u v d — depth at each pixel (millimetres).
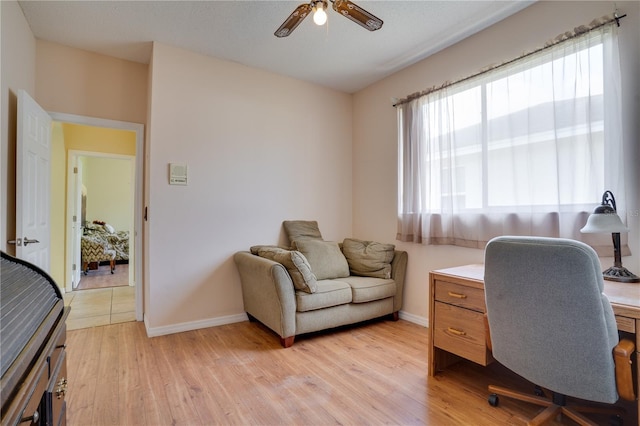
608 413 1664
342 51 3088
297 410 1793
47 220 2771
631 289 1660
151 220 2865
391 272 3357
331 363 2369
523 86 2420
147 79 3295
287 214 3639
